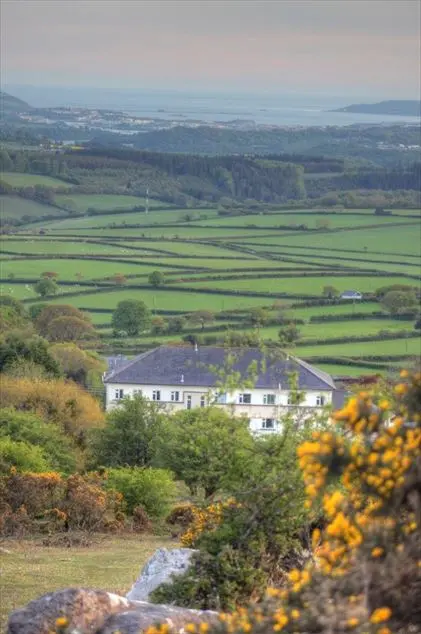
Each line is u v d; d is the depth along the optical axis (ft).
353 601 45.14
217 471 95.04
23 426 326.24
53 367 538.88
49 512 225.97
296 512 93.15
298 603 48.39
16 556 187.73
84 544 211.41
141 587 102.78
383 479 46.78
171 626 66.23
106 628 67.82
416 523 45.60
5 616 123.85
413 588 44.75
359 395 49.57
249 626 47.52
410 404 49.29
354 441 52.37
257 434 97.45
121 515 246.27
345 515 48.65
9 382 405.80
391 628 44.39
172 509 258.57
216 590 90.38
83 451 355.15
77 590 69.56
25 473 232.94
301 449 48.88
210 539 92.79
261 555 92.27
